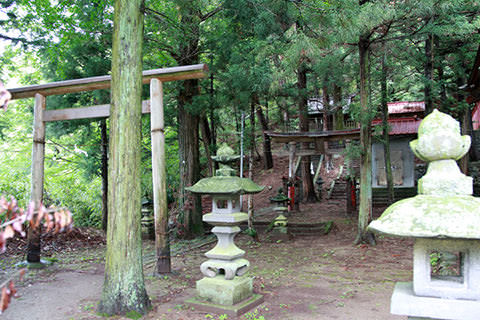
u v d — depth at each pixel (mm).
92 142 13953
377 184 18281
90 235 11523
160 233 7500
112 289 5113
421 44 16531
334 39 7777
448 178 2365
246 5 9938
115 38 5402
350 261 8742
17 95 8461
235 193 5504
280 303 5734
